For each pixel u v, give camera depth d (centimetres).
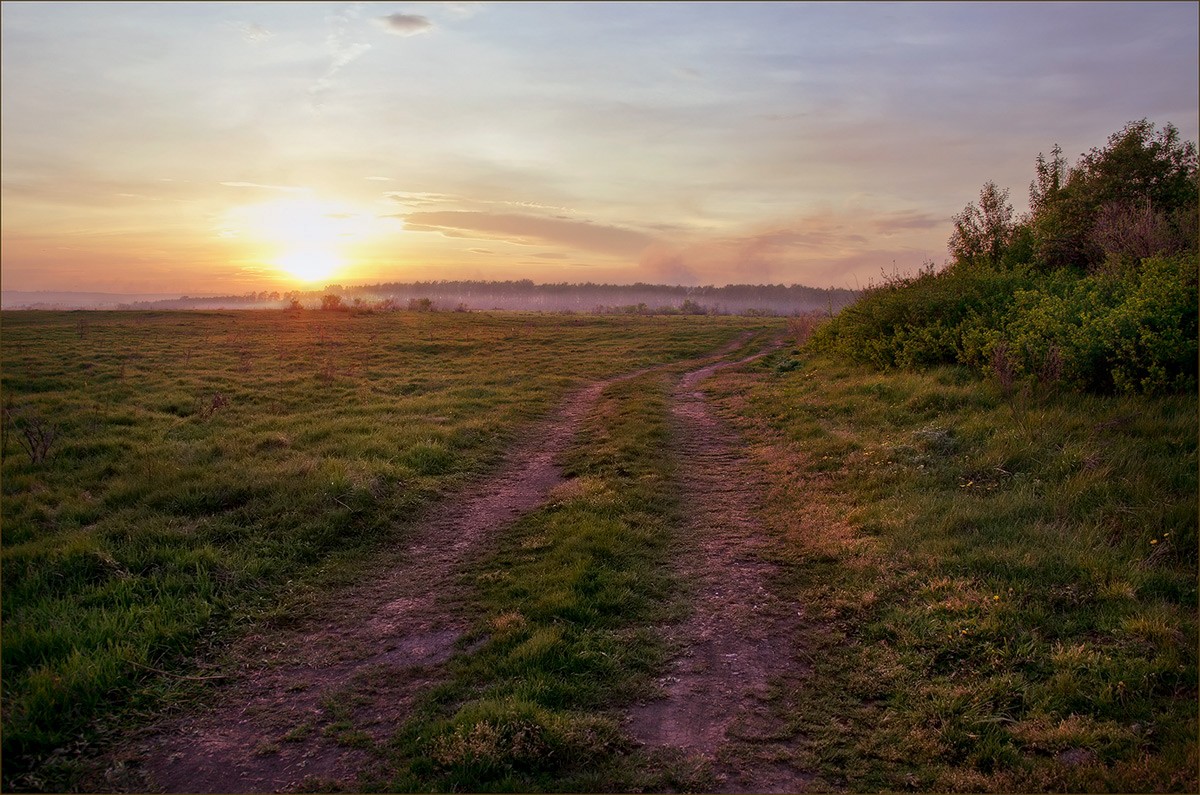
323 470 1016
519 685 512
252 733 484
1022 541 695
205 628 625
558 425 1593
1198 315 1084
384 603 691
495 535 873
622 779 422
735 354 3338
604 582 694
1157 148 1823
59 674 514
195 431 1359
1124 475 807
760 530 862
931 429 1109
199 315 5084
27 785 425
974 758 430
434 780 418
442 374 2394
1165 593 590
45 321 4025
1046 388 1159
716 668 552
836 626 610
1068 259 1850
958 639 550
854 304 2227
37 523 828
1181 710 450
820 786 419
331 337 3625
